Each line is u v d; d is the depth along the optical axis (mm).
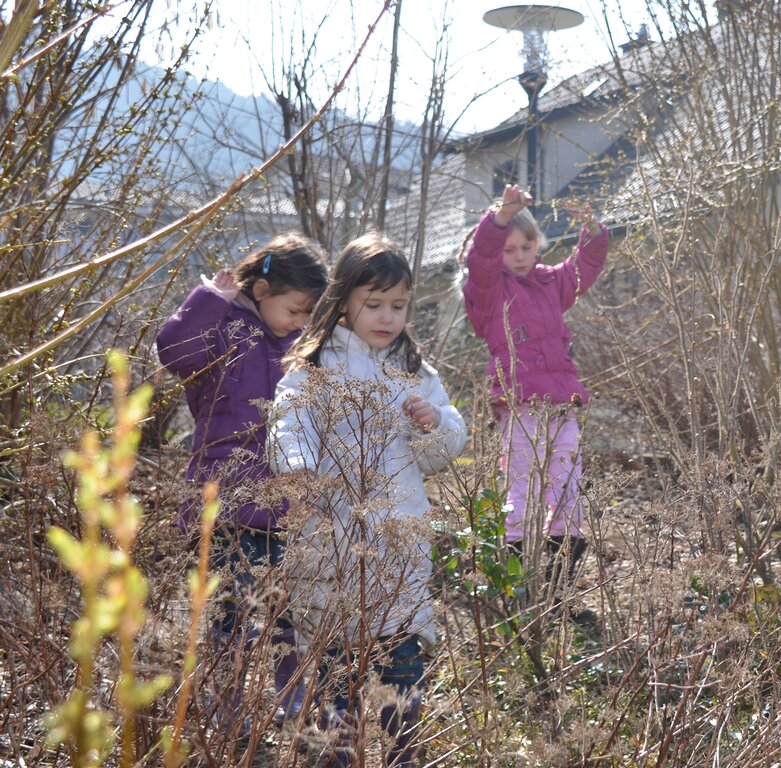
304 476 2234
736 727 2537
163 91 3641
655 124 6020
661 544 2689
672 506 2818
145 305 3904
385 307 3035
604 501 2771
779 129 5723
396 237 8602
